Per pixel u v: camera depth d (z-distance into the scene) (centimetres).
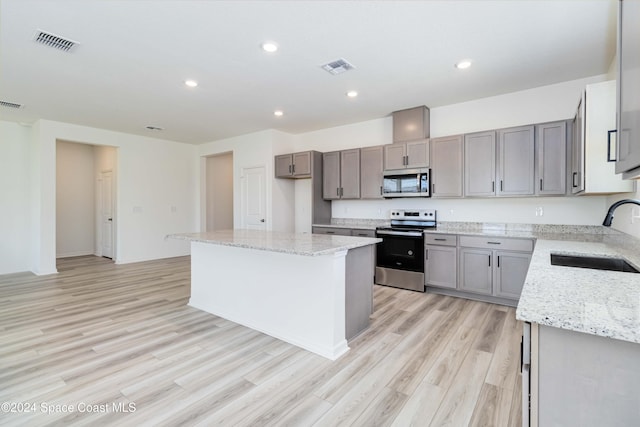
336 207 566
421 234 411
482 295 378
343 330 255
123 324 307
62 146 694
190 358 241
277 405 186
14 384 205
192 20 238
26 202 549
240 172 631
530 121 382
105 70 324
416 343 266
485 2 217
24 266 548
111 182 674
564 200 368
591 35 260
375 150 481
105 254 702
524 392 106
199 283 354
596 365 94
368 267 300
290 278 271
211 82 356
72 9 223
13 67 316
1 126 525
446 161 416
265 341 271
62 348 255
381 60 304
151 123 535
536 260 193
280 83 360
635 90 102
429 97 409
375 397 193
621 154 118
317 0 214
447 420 173
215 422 171
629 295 116
